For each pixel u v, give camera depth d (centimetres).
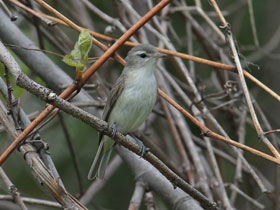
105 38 876
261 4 1379
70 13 1208
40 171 675
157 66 1055
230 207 911
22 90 1030
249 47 1265
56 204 885
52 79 1018
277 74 1370
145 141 1138
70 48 1145
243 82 746
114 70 1352
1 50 657
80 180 1134
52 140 1295
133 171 949
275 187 1122
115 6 1165
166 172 718
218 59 1227
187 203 895
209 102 1251
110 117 969
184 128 1062
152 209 920
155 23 1105
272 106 1376
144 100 951
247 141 1352
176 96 1220
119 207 1315
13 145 661
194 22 1202
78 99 1001
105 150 949
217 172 948
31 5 1059
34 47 1030
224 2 1393
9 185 733
